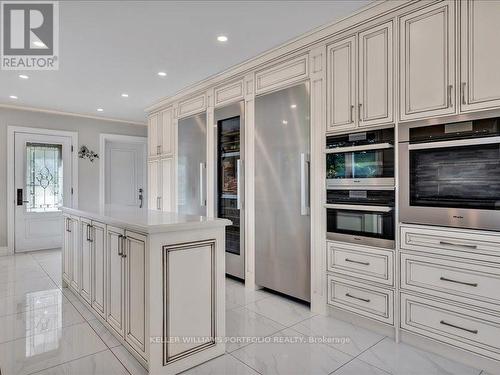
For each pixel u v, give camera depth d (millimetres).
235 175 3658
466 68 1951
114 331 2299
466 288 1977
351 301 2566
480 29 1901
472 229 1945
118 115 5836
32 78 3818
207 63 3406
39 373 1899
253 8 2377
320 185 2770
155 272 1832
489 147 1879
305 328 2516
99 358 2055
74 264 3125
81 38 2814
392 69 2299
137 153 6594
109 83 4035
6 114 5105
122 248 2127
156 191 5043
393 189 2299
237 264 3609
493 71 1854
